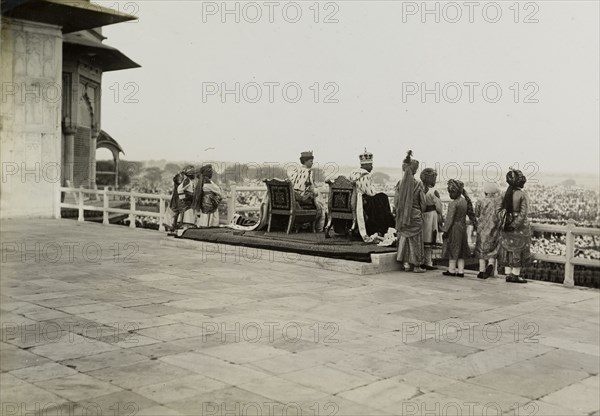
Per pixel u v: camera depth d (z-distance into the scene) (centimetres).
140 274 961
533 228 974
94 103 2484
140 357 530
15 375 478
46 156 1838
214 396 441
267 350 562
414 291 870
